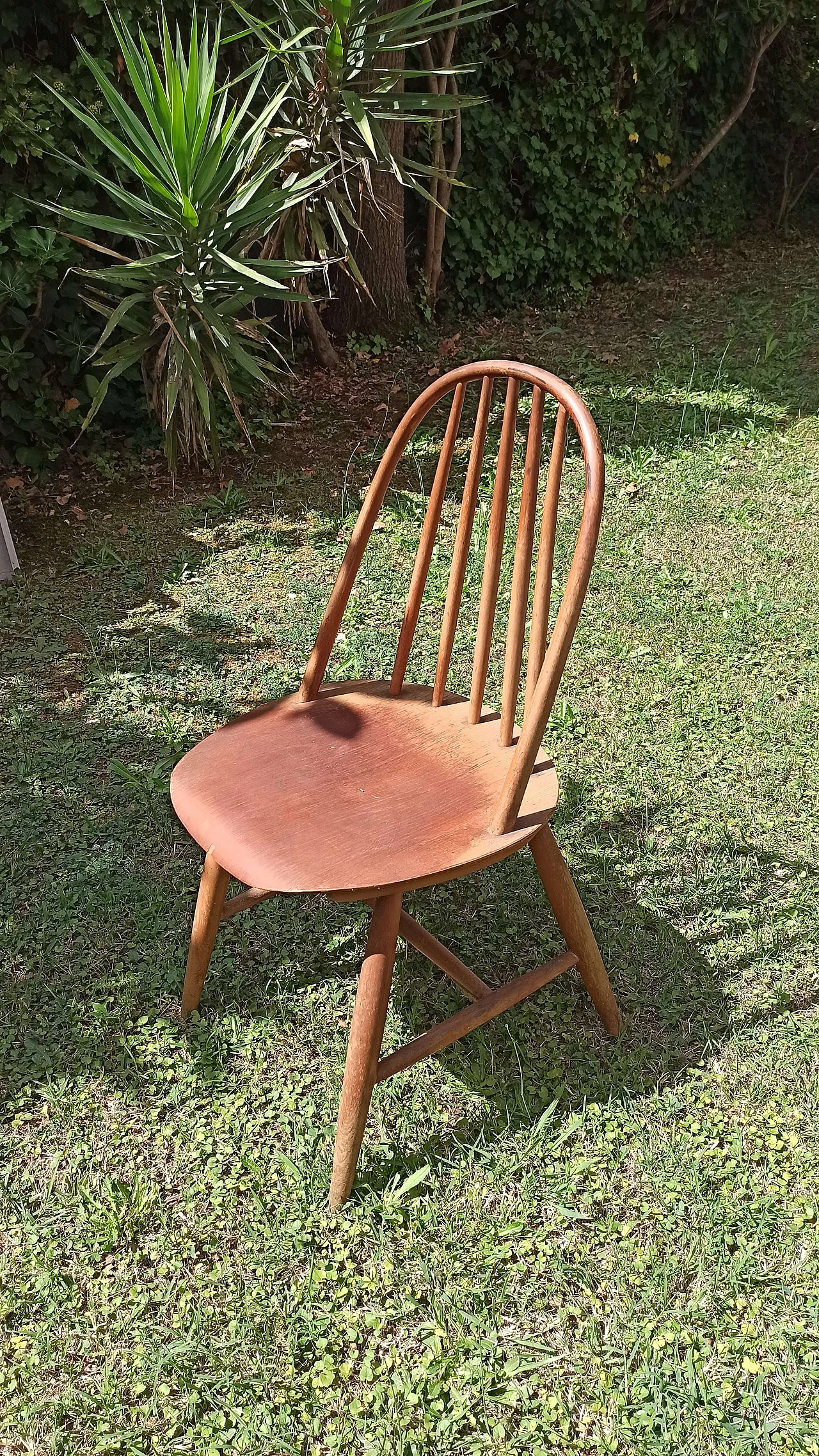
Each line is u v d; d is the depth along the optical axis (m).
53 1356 1.55
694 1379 1.47
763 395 5.03
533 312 6.59
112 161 4.42
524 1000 2.10
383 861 1.58
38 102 4.15
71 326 4.43
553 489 1.67
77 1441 1.46
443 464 1.90
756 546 3.78
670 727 2.88
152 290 3.89
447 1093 1.92
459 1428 1.45
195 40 3.57
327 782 1.79
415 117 4.12
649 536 3.89
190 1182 1.79
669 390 5.16
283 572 3.77
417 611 2.01
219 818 1.72
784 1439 1.42
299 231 4.37
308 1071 1.98
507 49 6.21
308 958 2.22
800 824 2.53
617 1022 2.00
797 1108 1.85
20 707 3.07
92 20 4.32
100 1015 2.07
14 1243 1.71
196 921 1.98
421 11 4.11
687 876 2.39
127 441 4.71
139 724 2.98
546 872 1.85
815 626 3.28
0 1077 1.99
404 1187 1.73
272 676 3.15
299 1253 1.67
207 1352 1.54
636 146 7.00
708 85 7.33
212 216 3.81
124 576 3.78
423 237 6.25
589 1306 1.58
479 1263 1.64
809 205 8.40
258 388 4.98
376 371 5.60
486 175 6.25
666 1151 1.78
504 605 3.49
